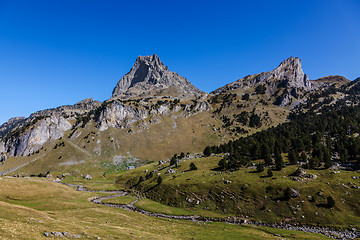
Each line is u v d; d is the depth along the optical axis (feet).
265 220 248.52
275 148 419.74
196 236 196.34
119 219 246.68
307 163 337.72
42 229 132.36
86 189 496.64
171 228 228.43
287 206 259.39
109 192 463.83
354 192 253.44
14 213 165.58
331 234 203.72
